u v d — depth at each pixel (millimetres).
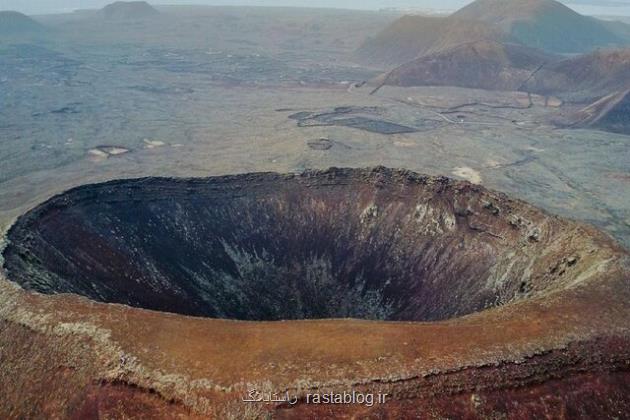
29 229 60562
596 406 38344
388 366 38531
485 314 45844
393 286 74812
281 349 40062
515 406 37531
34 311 44594
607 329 42781
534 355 39906
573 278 54875
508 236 72250
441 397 37281
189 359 39125
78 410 38125
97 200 73938
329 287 76250
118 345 40406
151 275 67125
